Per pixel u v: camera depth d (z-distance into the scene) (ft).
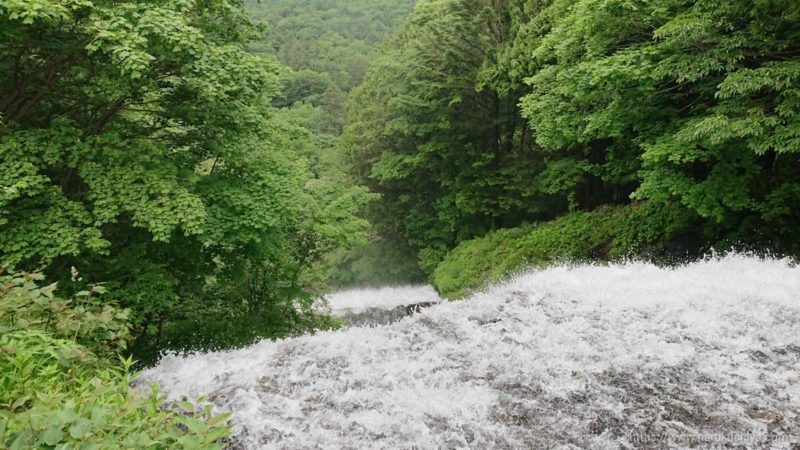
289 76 33.47
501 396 15.42
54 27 22.54
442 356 18.65
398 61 78.07
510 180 68.03
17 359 10.84
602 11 33.68
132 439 8.83
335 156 95.91
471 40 67.56
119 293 25.34
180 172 28.07
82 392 10.41
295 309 42.16
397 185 83.76
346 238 39.22
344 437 13.28
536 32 57.82
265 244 30.78
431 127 72.64
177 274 31.30
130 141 28.30
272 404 15.06
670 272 27.71
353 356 18.93
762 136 28.48
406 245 87.76
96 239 22.35
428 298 72.95
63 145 24.77
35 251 21.58
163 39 21.97
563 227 54.75
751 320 20.25
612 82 35.55
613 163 49.44
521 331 20.70
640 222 46.21
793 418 13.97
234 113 28.66
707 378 16.28
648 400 15.05
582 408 14.73
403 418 14.20
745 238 38.70
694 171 44.52
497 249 60.90
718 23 29.89
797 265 28.14
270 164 31.94
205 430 9.78
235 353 20.24
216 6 28.32
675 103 39.70
